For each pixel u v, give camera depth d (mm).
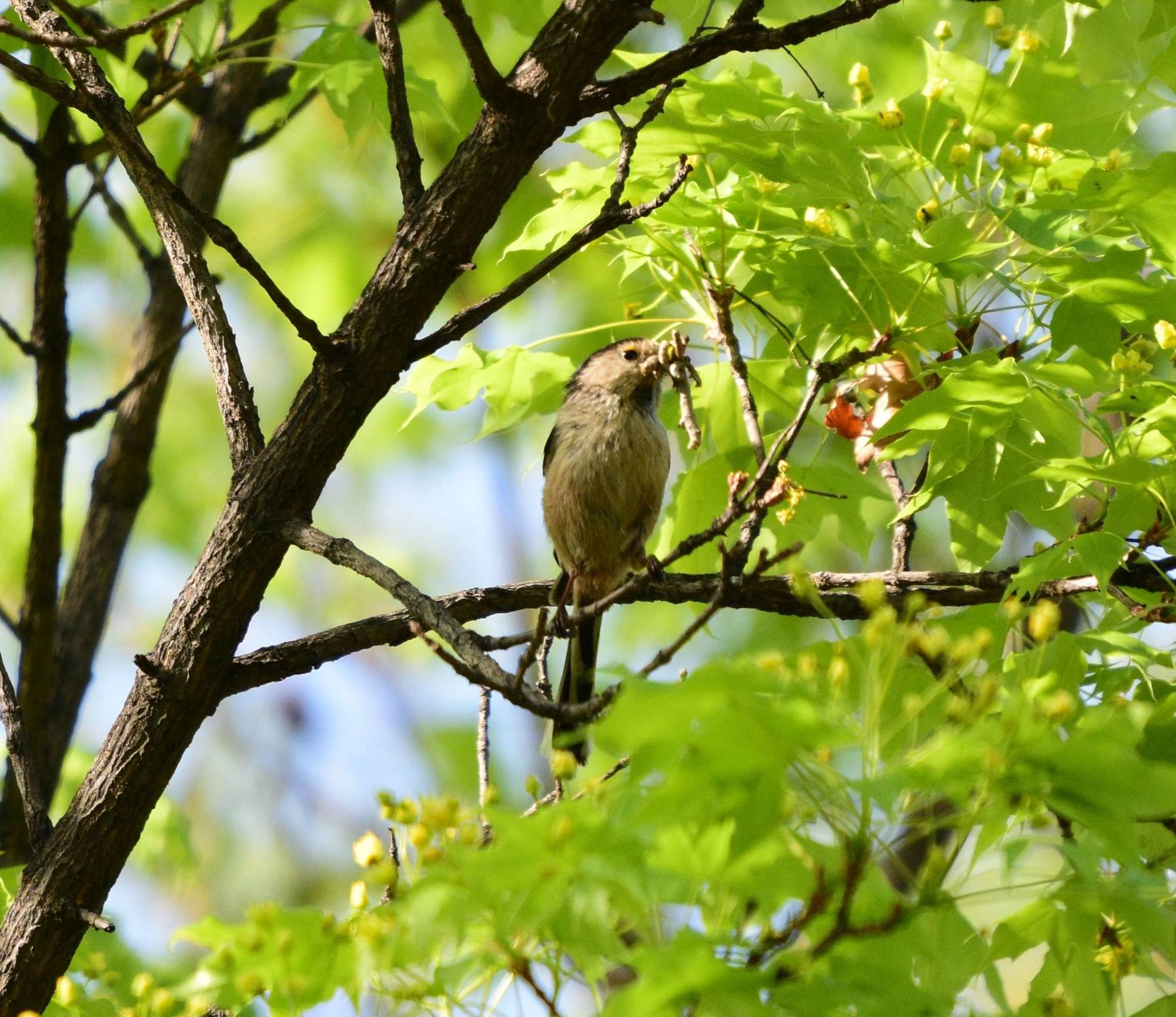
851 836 4527
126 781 7398
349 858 19531
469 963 4859
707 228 8531
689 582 8812
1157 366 9312
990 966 5758
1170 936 5266
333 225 17266
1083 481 7664
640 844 4543
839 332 8719
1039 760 4434
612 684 5547
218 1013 5965
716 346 9625
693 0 10961
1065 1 8961
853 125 8961
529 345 9828
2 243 15609
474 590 9180
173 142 14508
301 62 10125
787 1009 4316
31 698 10039
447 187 7523
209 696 7586
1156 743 6543
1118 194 7695
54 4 7762
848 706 4898
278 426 7758
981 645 4816
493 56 14172
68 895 7242
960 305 8594
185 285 8258
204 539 18312
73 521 17484
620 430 10242
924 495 8180
